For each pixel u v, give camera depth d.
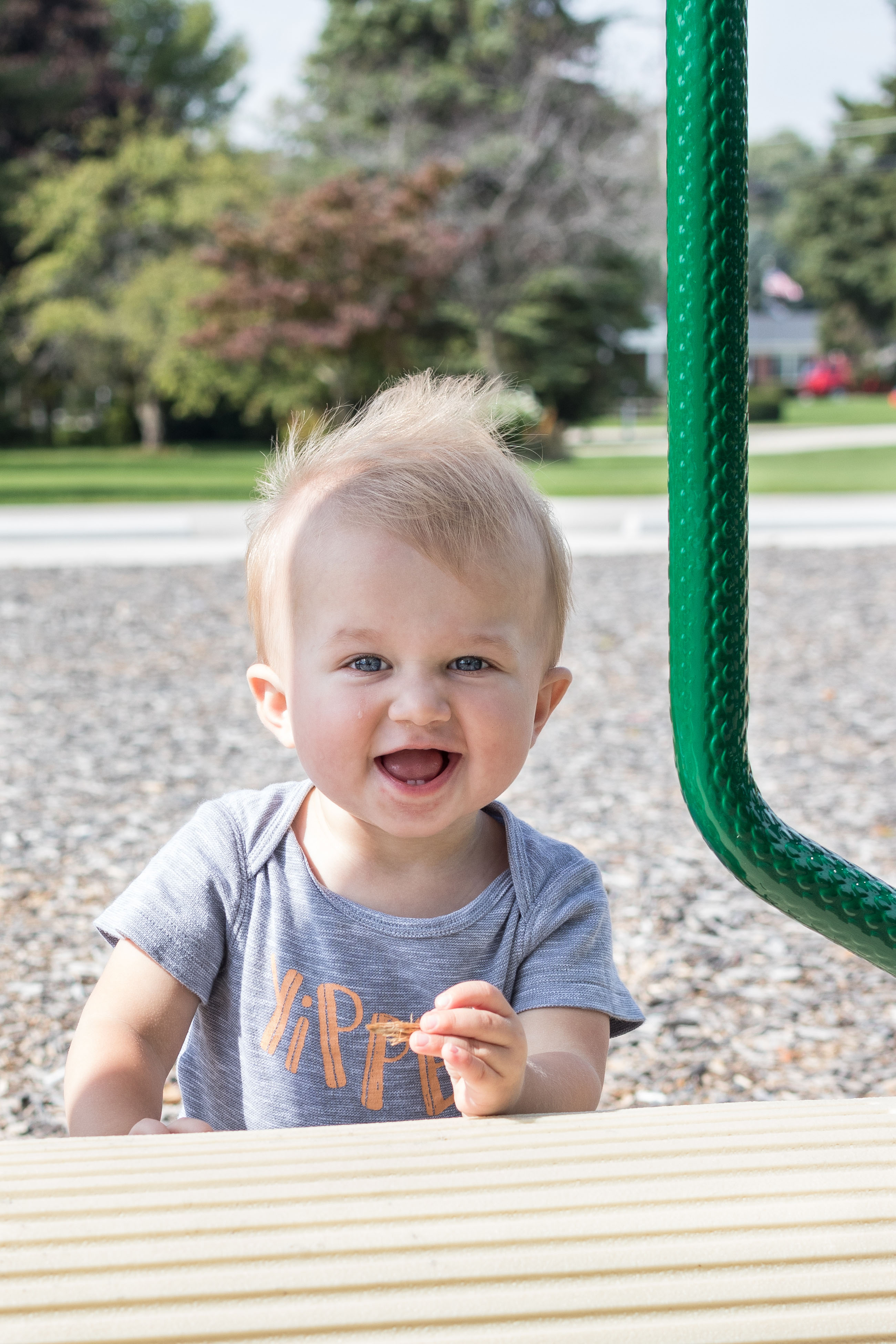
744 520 0.80
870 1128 0.80
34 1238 0.66
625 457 27.30
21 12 36.38
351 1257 0.65
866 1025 2.60
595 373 31.62
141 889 1.32
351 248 23.44
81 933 2.99
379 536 1.15
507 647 1.17
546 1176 0.73
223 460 29.97
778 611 7.85
